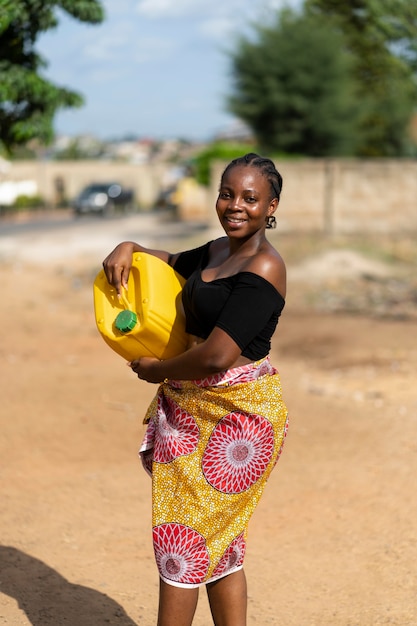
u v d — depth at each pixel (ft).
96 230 94.32
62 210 156.15
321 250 59.06
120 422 22.67
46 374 27.86
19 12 17.60
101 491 17.61
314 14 66.95
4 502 16.61
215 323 9.27
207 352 8.92
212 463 9.32
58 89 20.66
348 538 15.37
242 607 9.86
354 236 65.21
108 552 14.60
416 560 14.30
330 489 17.98
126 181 180.55
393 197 65.92
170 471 9.45
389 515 16.39
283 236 65.31
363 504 17.04
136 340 9.64
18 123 20.63
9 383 26.13
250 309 8.93
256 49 93.56
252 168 9.28
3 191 158.71
